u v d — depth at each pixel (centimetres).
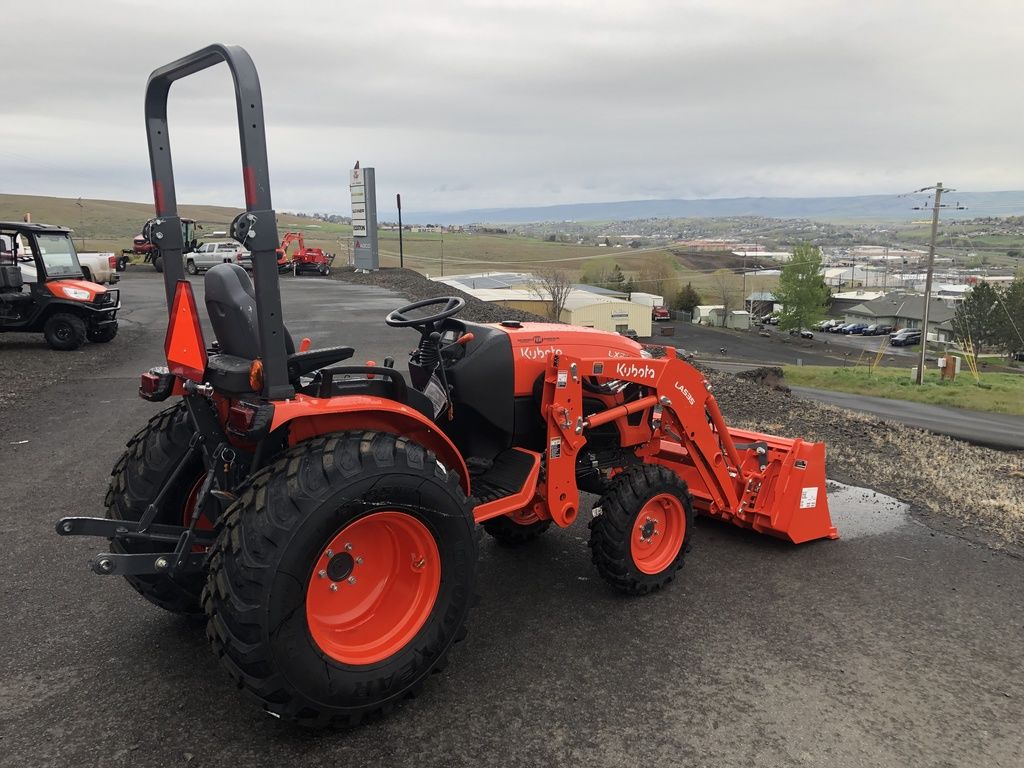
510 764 253
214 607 245
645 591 381
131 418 755
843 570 419
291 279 3084
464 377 360
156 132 298
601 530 369
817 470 450
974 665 323
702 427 430
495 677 306
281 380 267
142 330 1519
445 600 285
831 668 317
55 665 309
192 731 267
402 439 281
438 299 384
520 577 404
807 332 8012
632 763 254
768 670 315
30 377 983
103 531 291
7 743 258
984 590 396
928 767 256
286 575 241
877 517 505
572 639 338
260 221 254
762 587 396
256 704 284
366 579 276
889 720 282
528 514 390
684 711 285
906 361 5744
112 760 250
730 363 4428
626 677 307
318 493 248
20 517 476
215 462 293
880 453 677
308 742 262
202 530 305
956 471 623
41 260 1213
